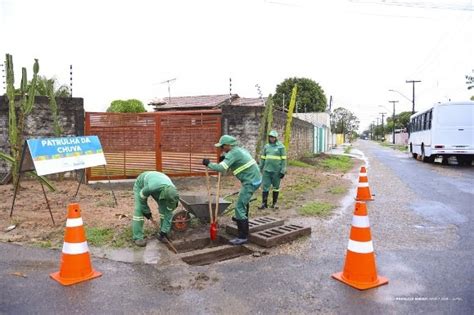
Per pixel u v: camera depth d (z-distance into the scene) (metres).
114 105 28.69
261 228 6.62
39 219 7.00
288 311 3.88
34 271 4.82
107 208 7.96
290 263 5.21
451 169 18.95
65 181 11.02
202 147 12.56
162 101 32.69
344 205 9.20
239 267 5.06
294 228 6.56
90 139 8.01
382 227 7.13
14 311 3.84
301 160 20.55
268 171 8.54
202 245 6.27
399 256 5.50
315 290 4.35
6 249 5.55
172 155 12.25
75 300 4.08
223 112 13.09
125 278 4.66
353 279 4.48
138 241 5.81
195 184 11.55
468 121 20.00
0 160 10.84
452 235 6.60
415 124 27.05
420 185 12.87
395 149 46.84
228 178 12.51
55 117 10.62
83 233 4.68
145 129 11.99
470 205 9.27
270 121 13.07
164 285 4.48
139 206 5.92
